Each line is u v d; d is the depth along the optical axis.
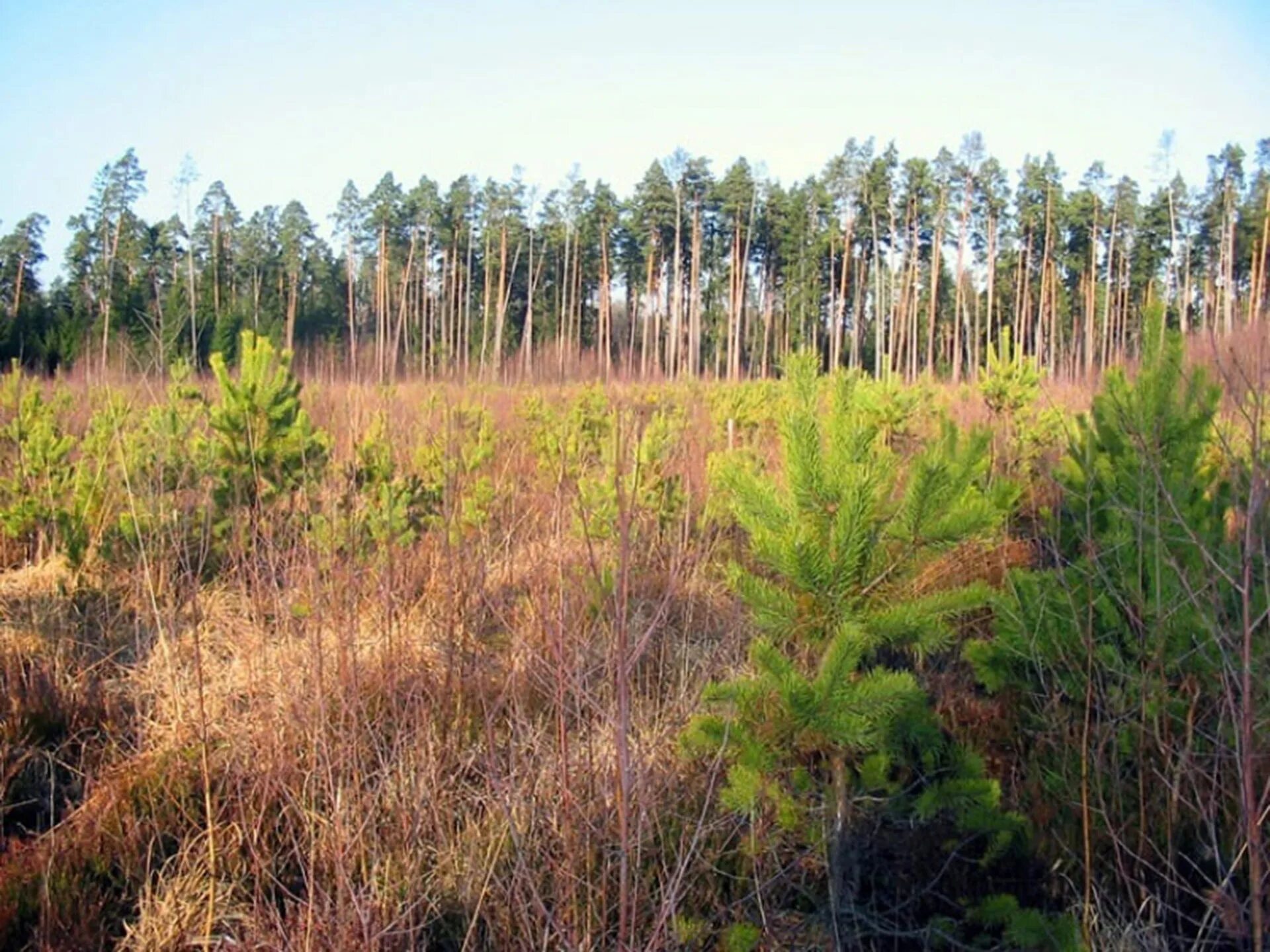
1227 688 2.78
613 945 2.97
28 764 4.43
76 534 6.34
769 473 6.28
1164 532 3.55
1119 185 41.53
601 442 8.05
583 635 3.83
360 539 5.18
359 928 3.00
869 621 3.07
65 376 12.08
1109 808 3.48
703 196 39.91
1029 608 3.93
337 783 3.63
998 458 7.85
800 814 3.21
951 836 3.53
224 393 6.55
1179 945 3.12
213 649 5.31
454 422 7.45
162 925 3.38
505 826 3.41
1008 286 43.00
